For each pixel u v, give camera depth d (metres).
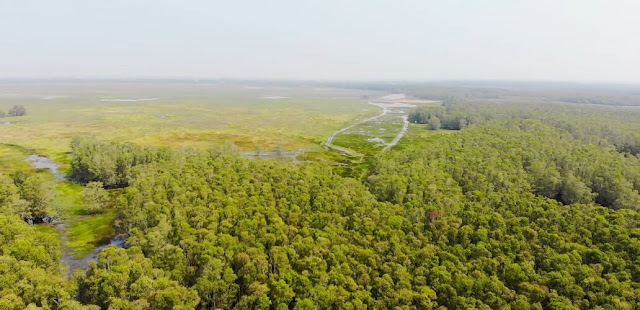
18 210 94.81
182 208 87.25
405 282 61.56
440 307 57.19
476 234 76.50
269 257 69.94
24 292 57.03
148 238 73.88
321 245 70.94
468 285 60.72
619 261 67.50
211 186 101.44
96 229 100.31
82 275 64.88
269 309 60.12
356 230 78.12
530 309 57.22
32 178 105.62
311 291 58.84
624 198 103.62
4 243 70.75
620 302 57.12
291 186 100.62
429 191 97.56
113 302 56.12
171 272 66.00
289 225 80.38
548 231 79.00
